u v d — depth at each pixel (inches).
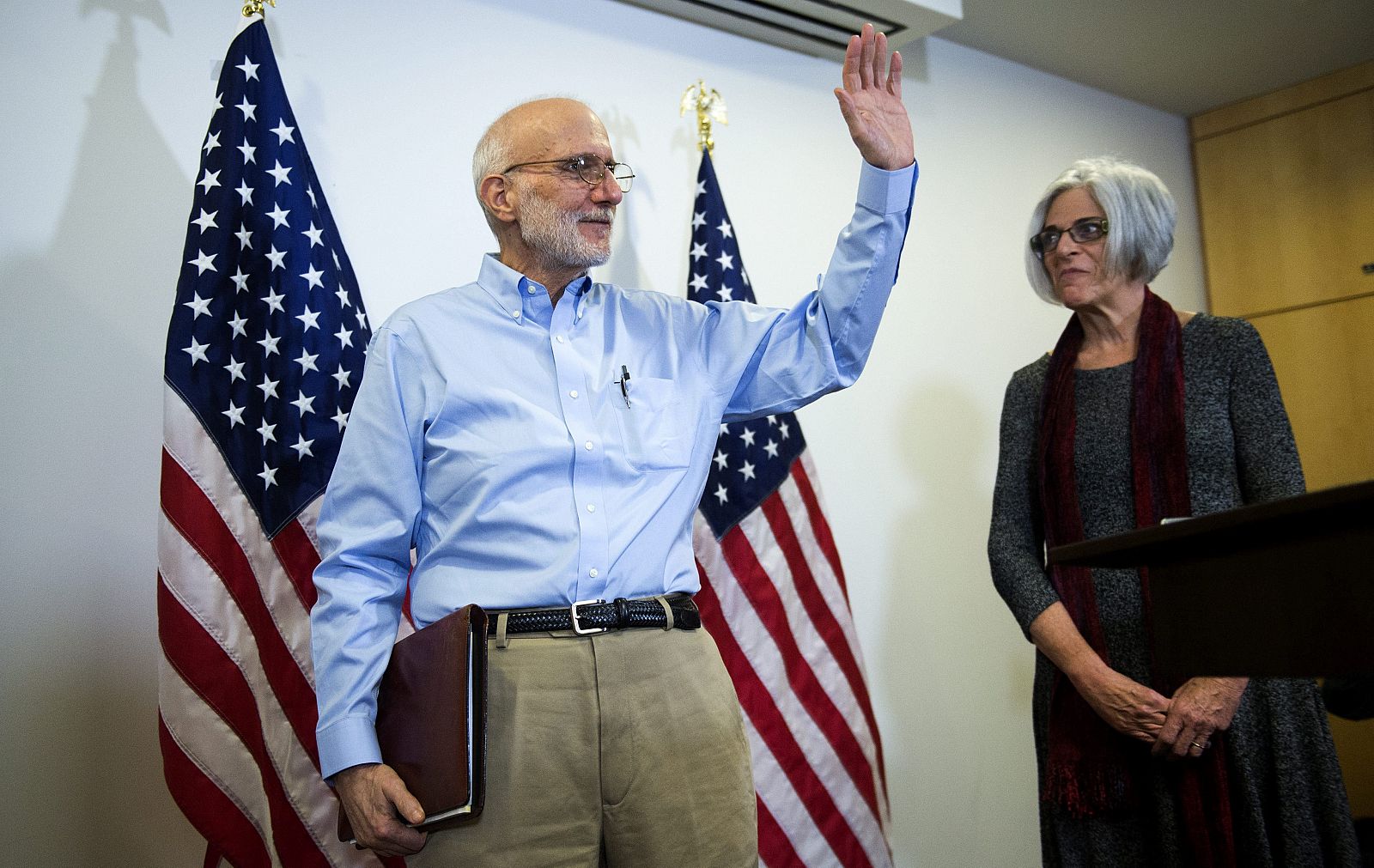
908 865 120.6
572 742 53.6
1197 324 83.3
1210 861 72.3
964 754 128.0
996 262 144.6
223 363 80.7
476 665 51.9
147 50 90.0
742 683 99.2
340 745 54.9
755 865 56.5
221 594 77.5
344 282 86.8
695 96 113.3
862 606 122.7
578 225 64.6
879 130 61.6
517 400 60.1
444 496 59.7
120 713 81.7
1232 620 36.9
